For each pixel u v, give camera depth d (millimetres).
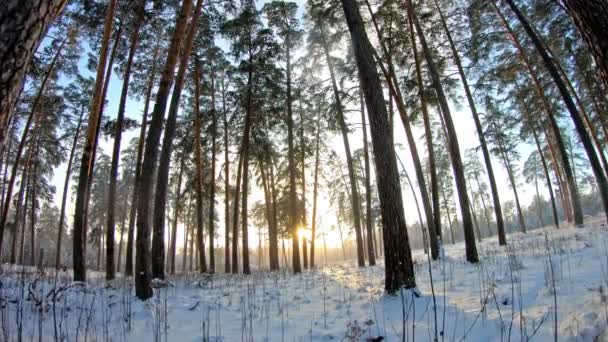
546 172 21594
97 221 36312
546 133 22141
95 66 13688
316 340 4129
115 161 12500
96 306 5891
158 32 13672
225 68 18719
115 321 5203
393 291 5676
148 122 14734
